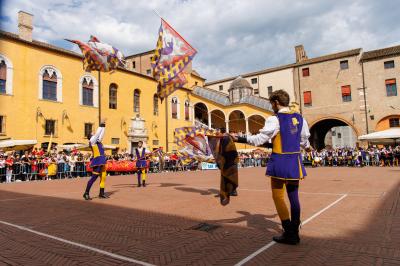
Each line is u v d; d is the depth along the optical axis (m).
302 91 42.62
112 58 10.11
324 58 41.25
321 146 47.81
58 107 26.22
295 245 4.39
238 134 4.70
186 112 41.34
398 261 3.67
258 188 11.58
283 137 4.30
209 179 16.53
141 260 3.93
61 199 9.30
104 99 30.25
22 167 18.55
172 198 9.20
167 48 8.84
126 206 7.89
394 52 36.56
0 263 3.89
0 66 22.73
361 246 4.27
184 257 4.02
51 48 25.80
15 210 7.45
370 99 37.81
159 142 36.09
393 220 5.71
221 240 4.73
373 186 11.03
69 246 4.55
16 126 23.20
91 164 9.33
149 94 35.50
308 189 10.65
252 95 42.88
